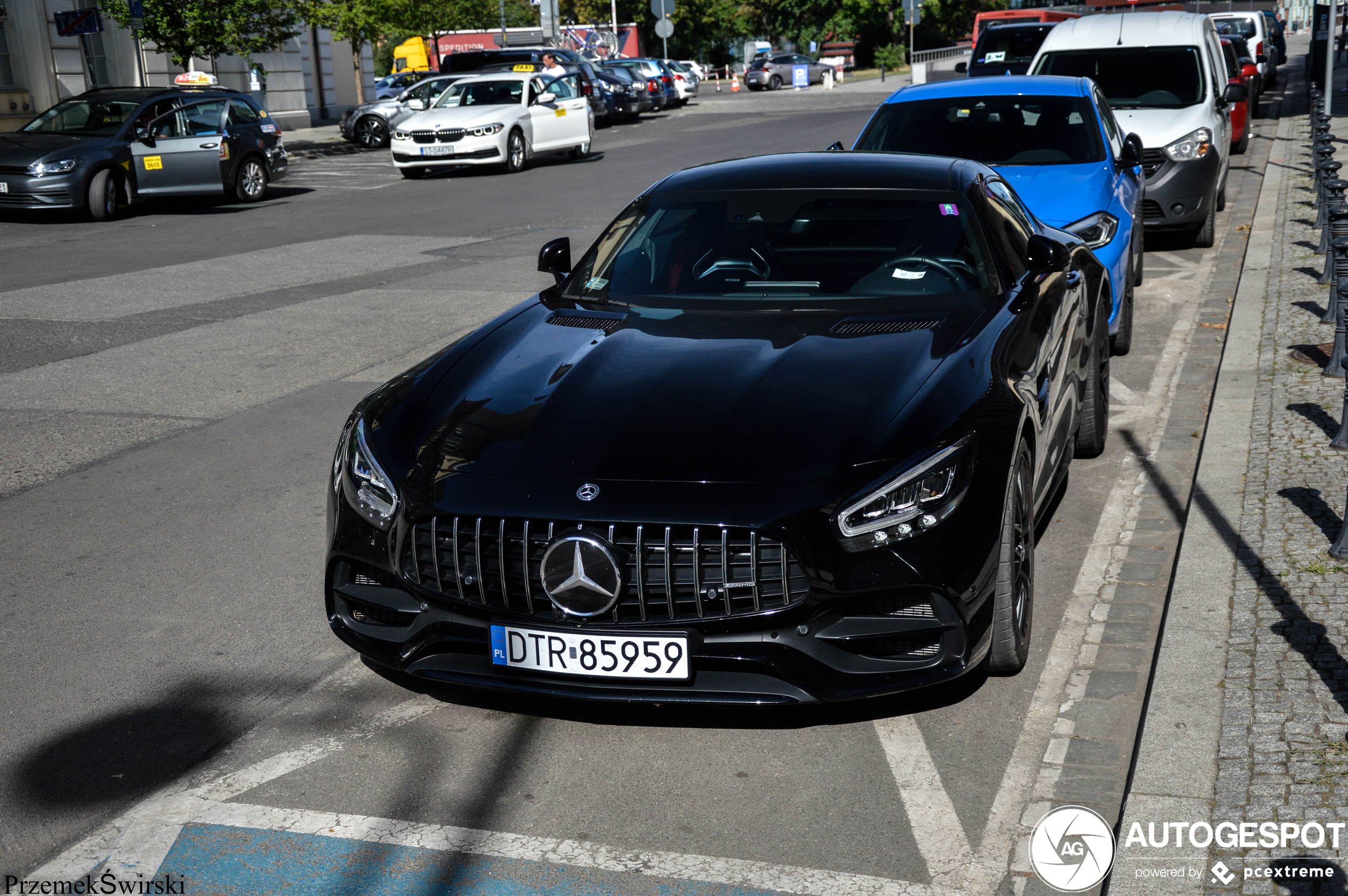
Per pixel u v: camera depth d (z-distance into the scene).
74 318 9.93
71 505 5.67
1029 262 4.95
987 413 3.58
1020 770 3.32
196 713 3.77
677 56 80.62
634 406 3.61
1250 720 3.33
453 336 9.02
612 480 3.33
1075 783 3.25
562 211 16.12
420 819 3.17
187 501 5.70
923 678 3.31
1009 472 3.50
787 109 36.78
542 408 3.68
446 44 44.22
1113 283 7.32
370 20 31.61
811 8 76.94
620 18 77.19
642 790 3.28
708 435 3.44
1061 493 5.52
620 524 3.25
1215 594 4.12
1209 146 10.97
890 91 43.66
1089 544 4.93
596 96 33.19
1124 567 4.68
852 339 3.99
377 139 29.03
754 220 4.81
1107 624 4.20
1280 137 19.91
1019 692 3.75
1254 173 16.22
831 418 3.48
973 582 3.34
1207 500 4.98
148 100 17.52
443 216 16.12
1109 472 5.77
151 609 4.55
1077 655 3.98
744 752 3.46
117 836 3.13
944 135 8.64
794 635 3.25
